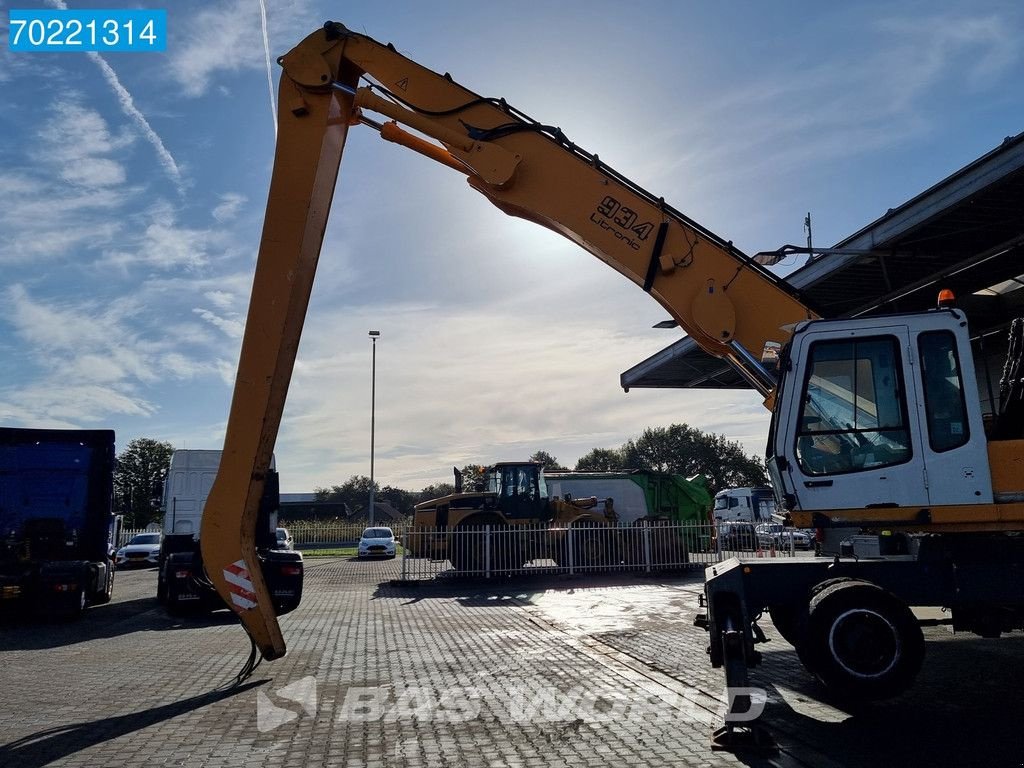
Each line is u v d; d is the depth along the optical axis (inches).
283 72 314.2
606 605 532.4
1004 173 380.5
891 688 217.9
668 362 733.3
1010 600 234.1
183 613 563.8
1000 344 374.0
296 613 519.5
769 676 289.1
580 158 320.5
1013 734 209.3
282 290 299.9
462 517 833.5
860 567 240.1
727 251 307.9
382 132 329.7
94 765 194.7
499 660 332.2
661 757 194.7
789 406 260.2
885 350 257.6
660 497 1046.4
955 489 243.9
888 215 456.1
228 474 290.8
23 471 593.3
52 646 414.3
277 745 210.8
